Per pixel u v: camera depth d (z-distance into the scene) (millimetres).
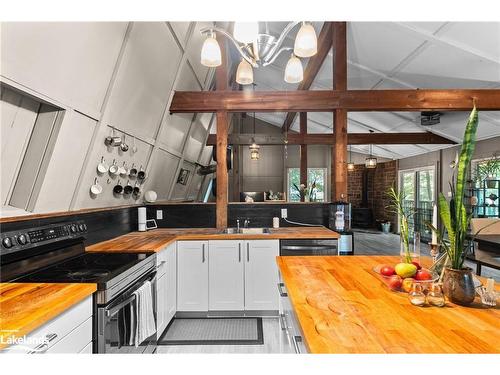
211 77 4551
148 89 2914
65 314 1317
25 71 1575
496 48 3111
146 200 3777
